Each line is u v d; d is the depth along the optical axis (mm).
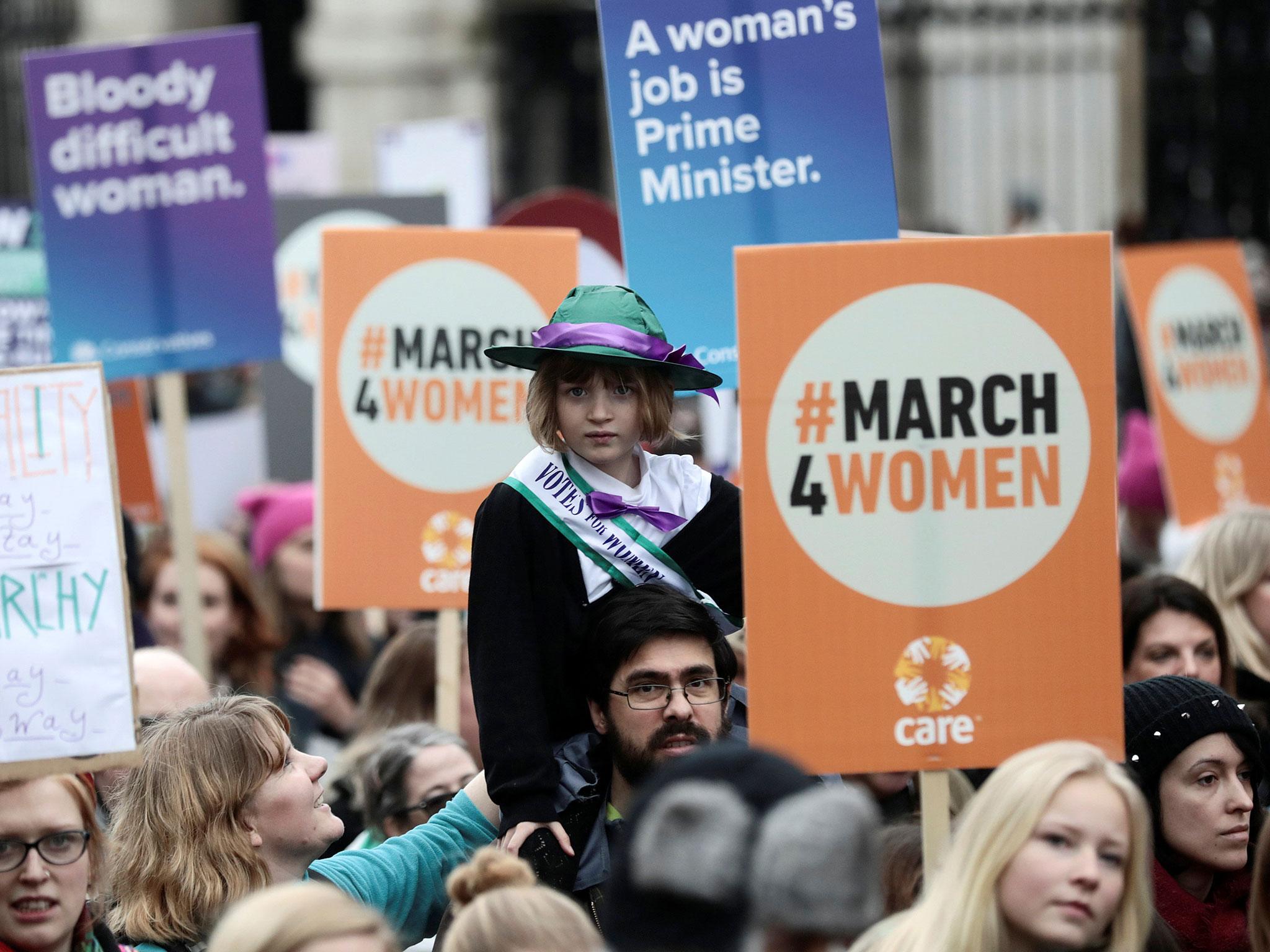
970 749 13211
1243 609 20953
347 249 20781
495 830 15234
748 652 13172
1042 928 11766
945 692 13195
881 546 13234
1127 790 12000
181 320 24750
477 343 20688
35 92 24703
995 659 13219
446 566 20562
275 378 34469
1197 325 28750
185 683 18406
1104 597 13227
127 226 24781
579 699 14594
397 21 61000
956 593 13219
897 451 13234
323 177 44125
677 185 17891
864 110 17812
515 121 63625
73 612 12500
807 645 13188
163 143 24750
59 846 12266
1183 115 52281
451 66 61344
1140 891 12039
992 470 13242
